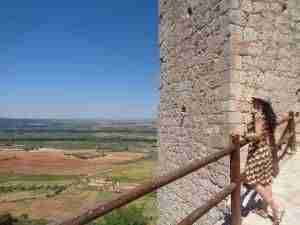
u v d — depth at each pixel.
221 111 6.78
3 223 48.97
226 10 6.66
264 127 4.43
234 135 3.84
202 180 7.75
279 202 4.99
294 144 7.23
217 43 7.00
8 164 116.81
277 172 6.17
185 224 3.06
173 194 9.55
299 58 7.30
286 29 7.16
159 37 10.47
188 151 8.47
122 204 2.48
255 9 6.78
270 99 6.89
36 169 108.62
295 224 4.32
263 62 6.83
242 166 6.38
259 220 4.37
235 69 6.53
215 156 3.53
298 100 7.36
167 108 9.89
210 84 7.28
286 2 7.13
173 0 9.31
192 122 8.21
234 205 3.86
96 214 2.27
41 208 59.28
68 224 2.07
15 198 69.75
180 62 8.92
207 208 3.35
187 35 8.45
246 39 6.65
